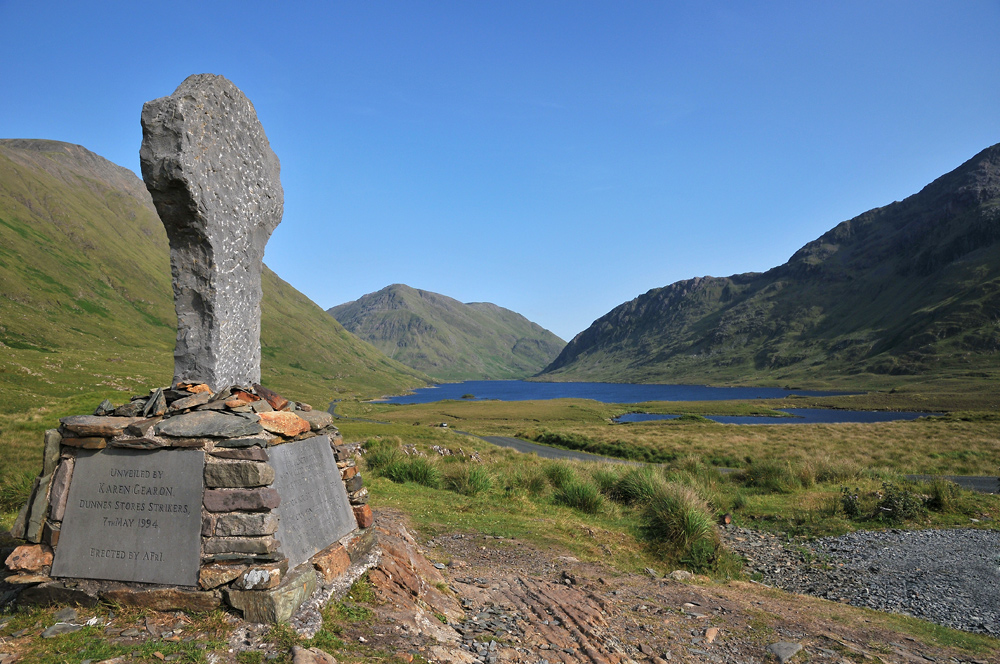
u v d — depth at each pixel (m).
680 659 5.94
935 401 121.19
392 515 11.53
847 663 6.20
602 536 11.90
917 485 18.12
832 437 40.62
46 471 5.11
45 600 4.77
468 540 10.49
